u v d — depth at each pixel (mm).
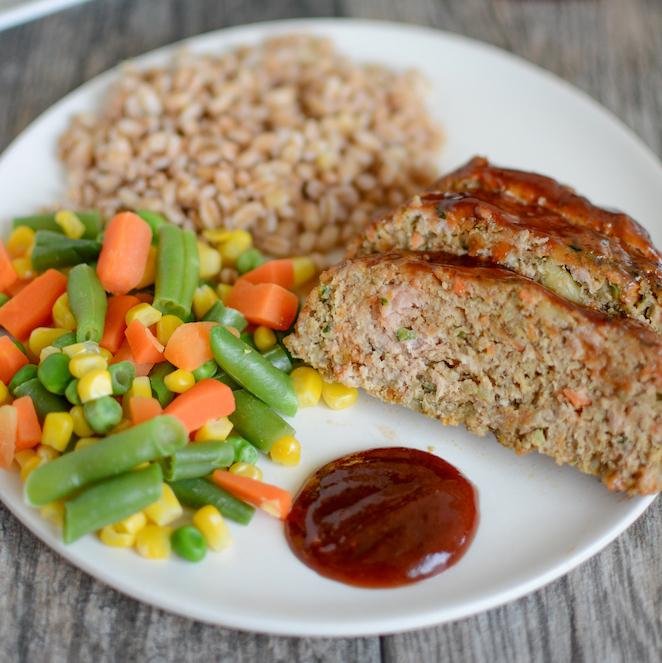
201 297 374
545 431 332
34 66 510
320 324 356
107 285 362
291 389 347
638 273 340
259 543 315
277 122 440
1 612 309
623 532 330
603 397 323
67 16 542
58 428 320
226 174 420
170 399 340
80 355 331
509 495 330
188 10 551
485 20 556
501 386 336
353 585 303
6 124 478
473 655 302
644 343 320
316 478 334
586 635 306
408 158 444
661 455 319
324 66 463
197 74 448
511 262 349
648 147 486
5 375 348
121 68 462
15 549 323
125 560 305
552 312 328
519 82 485
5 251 383
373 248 376
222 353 340
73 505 299
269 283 372
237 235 411
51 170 442
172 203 419
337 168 435
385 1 566
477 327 337
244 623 292
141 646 302
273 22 544
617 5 570
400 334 345
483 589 300
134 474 304
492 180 378
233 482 321
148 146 424
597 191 441
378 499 321
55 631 304
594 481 334
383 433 351
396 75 479
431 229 362
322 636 296
